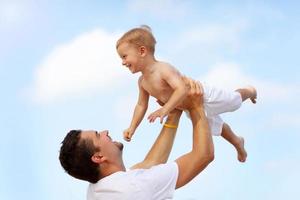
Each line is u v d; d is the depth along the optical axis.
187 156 2.50
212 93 2.95
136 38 2.88
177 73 2.84
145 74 2.92
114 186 2.36
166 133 2.86
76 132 2.54
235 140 3.38
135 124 3.07
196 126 2.60
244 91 3.23
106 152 2.47
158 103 2.99
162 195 2.39
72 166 2.46
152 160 2.78
